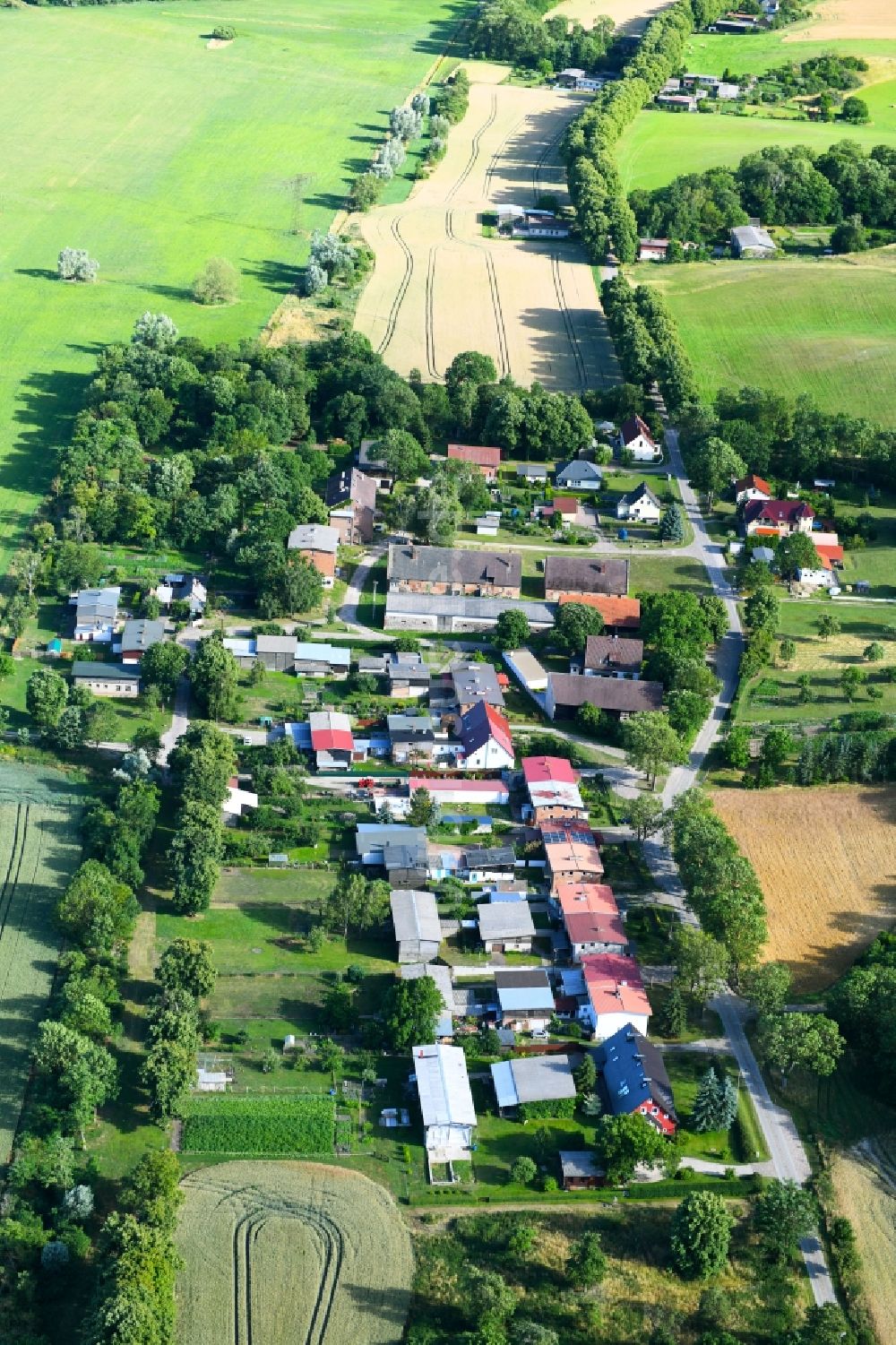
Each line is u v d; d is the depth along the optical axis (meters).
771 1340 186.62
